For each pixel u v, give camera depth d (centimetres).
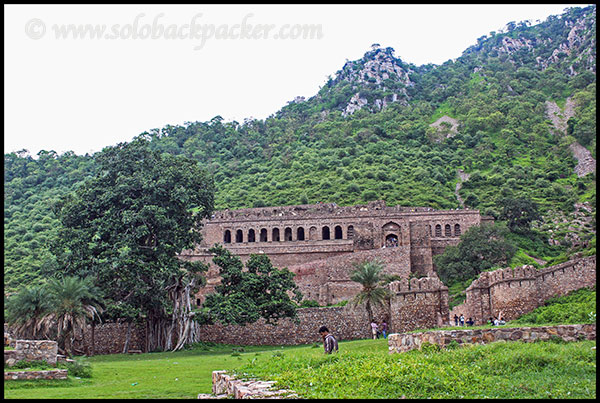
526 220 12631
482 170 19188
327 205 13912
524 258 10244
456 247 10125
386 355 2883
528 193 15688
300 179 18475
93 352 5978
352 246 11275
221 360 4562
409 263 9112
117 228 6900
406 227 11044
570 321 4500
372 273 5947
